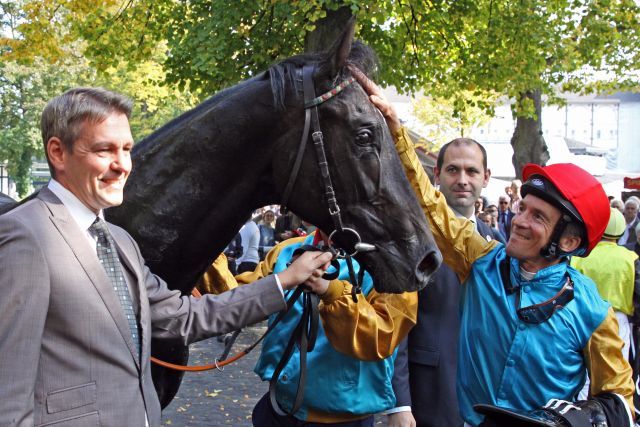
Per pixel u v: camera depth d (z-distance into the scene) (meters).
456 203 3.48
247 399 6.45
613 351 2.29
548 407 2.08
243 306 2.08
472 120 16.69
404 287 2.23
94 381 1.61
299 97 2.25
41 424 1.56
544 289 2.32
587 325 2.29
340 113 2.21
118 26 11.98
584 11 13.06
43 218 1.64
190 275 2.43
